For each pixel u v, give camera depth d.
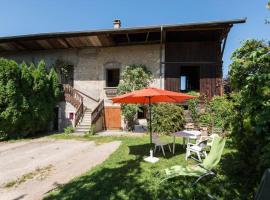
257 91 3.98
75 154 10.22
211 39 18.80
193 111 17.09
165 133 15.48
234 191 5.20
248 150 4.83
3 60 14.23
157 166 7.52
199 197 5.09
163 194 5.27
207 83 17.81
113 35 18.06
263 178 1.93
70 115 18.52
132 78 18.30
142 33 17.72
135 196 5.23
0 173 7.86
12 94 14.38
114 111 18.92
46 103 17.09
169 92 8.33
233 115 5.37
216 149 6.35
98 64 19.53
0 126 14.22
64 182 6.63
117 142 12.65
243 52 4.77
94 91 19.45
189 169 6.32
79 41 18.55
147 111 16.94
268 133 3.73
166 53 18.53
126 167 7.48
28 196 5.82
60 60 20.09
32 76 16.02
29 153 10.83
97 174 6.89
